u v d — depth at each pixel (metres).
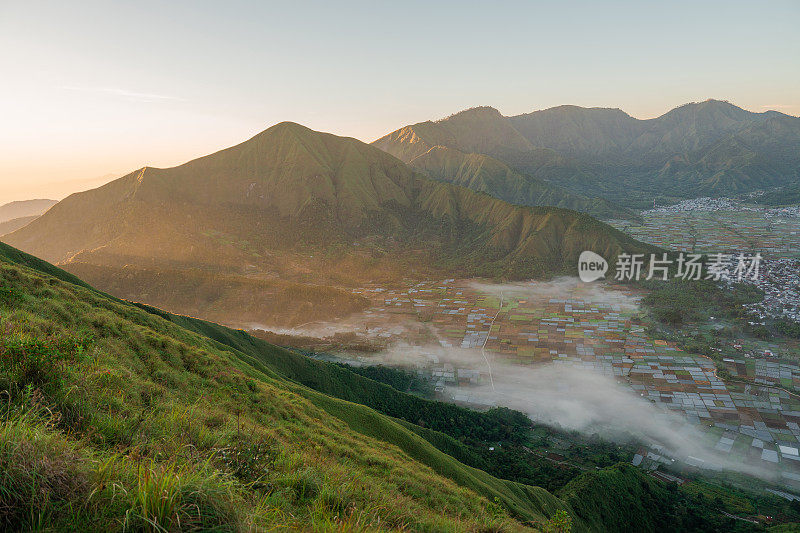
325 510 8.05
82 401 8.52
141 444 7.64
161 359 25.12
